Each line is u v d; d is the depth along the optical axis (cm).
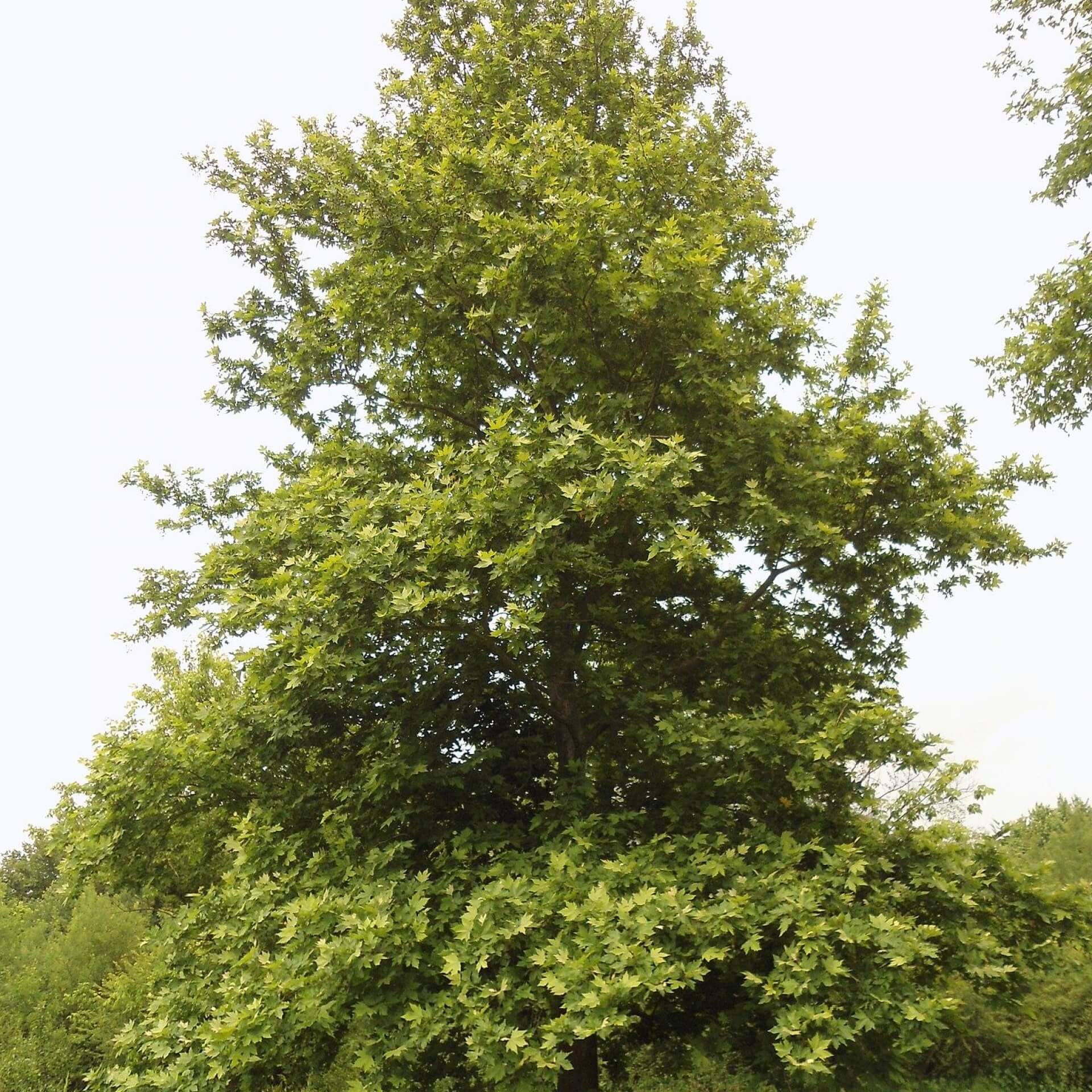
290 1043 627
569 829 694
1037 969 716
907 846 719
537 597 741
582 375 842
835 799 750
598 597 864
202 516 1136
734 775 730
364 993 606
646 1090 1484
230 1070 603
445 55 1258
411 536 696
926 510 850
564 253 761
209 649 1199
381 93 1212
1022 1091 1670
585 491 669
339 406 1089
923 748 704
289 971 607
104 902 2322
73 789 805
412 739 750
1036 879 721
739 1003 719
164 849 870
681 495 718
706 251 773
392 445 952
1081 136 1355
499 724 922
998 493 927
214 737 793
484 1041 544
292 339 1080
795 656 887
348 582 697
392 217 880
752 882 619
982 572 916
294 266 1168
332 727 804
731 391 787
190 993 709
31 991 2053
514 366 944
